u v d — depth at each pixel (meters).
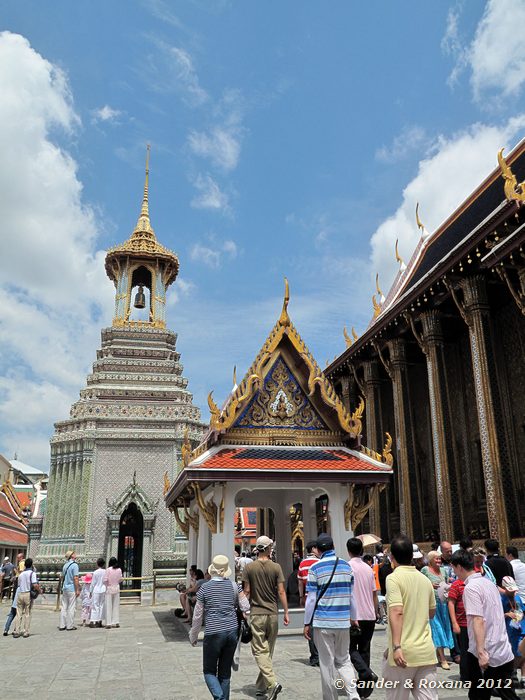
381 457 14.30
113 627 17.70
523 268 15.51
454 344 24.20
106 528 29.62
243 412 14.38
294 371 14.95
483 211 23.02
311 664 10.12
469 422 22.84
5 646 14.11
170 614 21.52
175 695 8.36
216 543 13.07
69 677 9.92
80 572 28.64
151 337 36.94
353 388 30.05
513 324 20.62
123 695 8.43
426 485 25.30
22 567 18.69
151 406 32.62
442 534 19.56
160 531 30.23
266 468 13.18
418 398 26.80
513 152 22.73
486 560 9.08
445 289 20.30
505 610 7.90
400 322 23.58
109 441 31.41
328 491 14.01
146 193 41.56
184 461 13.55
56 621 20.81
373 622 8.56
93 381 34.19
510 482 16.84
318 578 7.37
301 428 14.62
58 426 32.12
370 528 26.02
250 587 8.45
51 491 31.06
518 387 20.11
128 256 38.31
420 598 5.53
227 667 7.14
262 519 27.67
